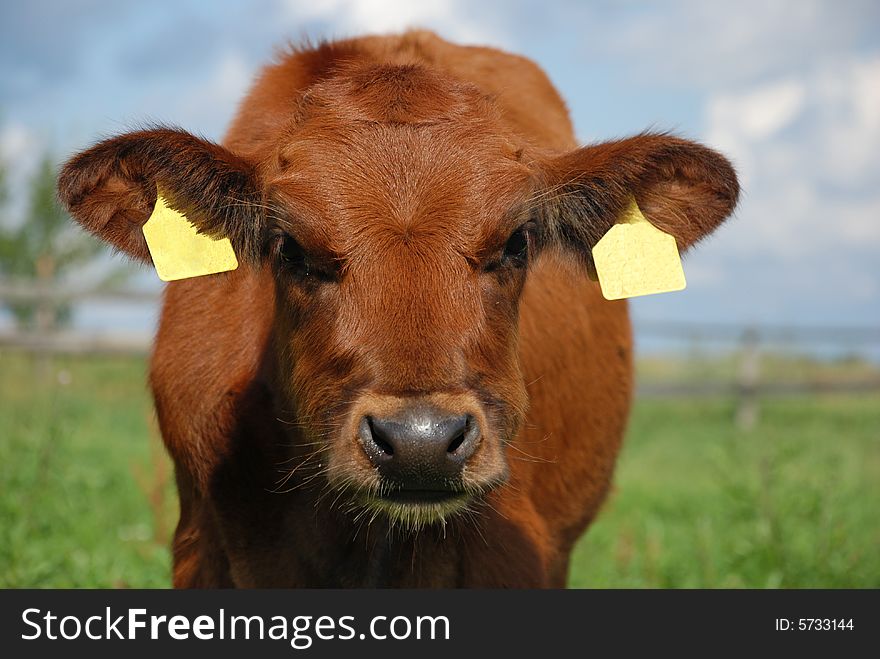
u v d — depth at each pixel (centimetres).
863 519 877
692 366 2520
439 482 343
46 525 714
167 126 412
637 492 1109
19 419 935
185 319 463
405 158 379
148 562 679
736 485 762
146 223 397
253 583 450
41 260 1712
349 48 520
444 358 348
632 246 428
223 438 441
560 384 509
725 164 415
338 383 360
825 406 2156
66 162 386
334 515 424
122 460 990
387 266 360
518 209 380
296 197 374
